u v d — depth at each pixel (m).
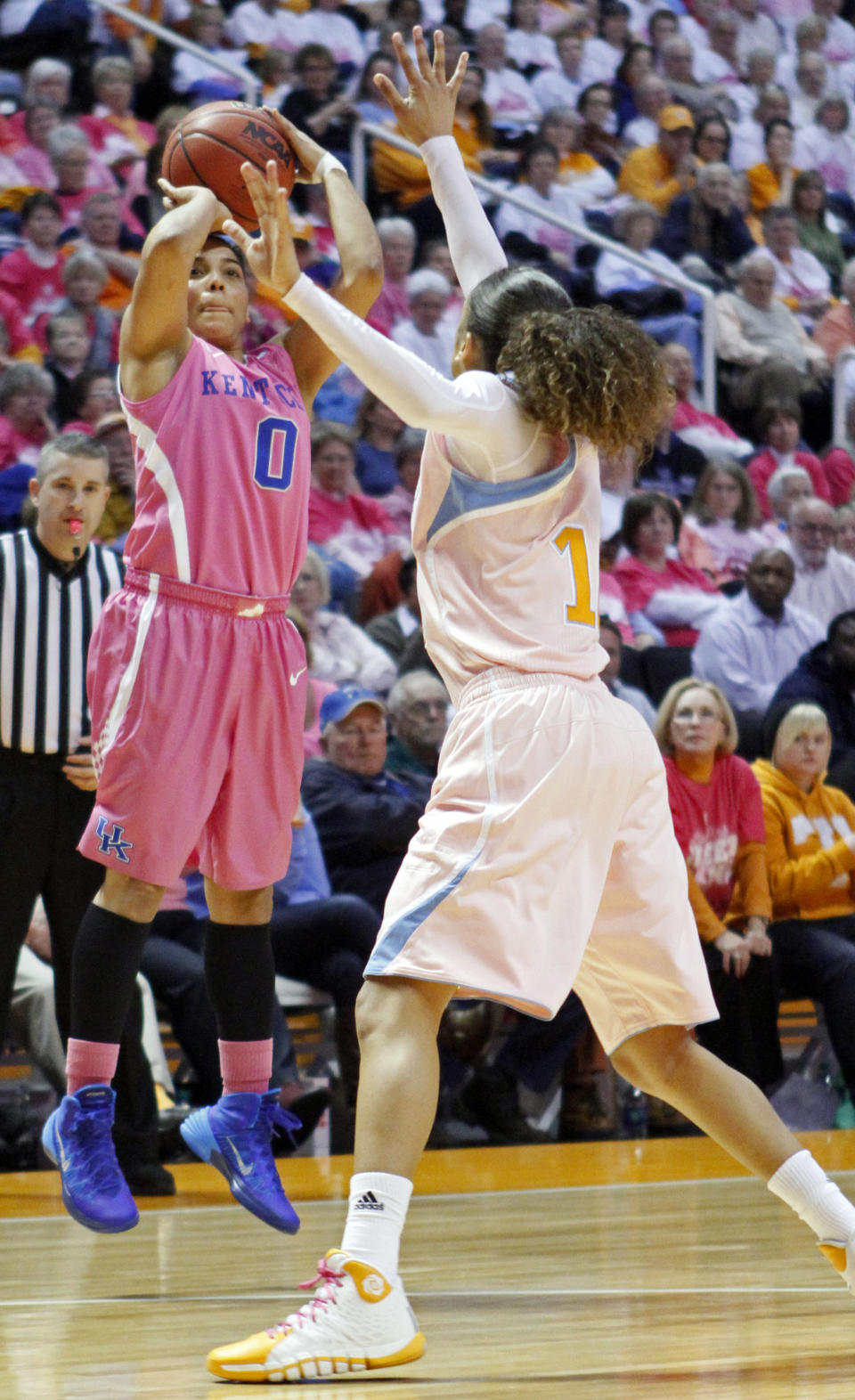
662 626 16.59
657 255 20.08
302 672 5.93
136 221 16.50
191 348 5.71
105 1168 5.57
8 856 8.94
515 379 4.73
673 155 20.69
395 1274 4.05
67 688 8.95
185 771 5.62
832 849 13.33
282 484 5.80
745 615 15.98
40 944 10.84
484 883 4.27
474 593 4.64
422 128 5.89
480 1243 6.79
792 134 21.91
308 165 6.20
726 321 19.64
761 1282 5.61
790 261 21.05
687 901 4.71
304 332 6.22
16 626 8.89
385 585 15.01
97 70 16.86
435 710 13.41
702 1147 11.32
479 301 5.03
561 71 20.97
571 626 4.63
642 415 4.78
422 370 4.45
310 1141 11.35
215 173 5.94
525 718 4.44
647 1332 4.60
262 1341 3.93
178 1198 8.89
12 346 15.02
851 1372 3.93
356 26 19.59
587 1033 12.05
